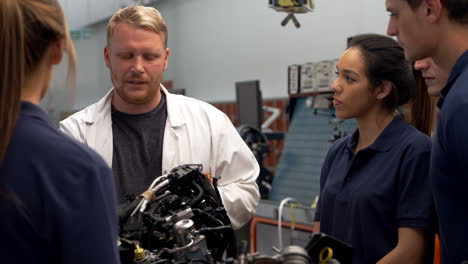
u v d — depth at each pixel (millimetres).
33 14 613
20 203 590
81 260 615
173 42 6926
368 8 4285
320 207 1381
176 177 1133
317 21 4781
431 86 1174
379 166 1215
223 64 6051
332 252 857
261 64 5480
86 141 1468
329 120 2914
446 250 946
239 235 2730
